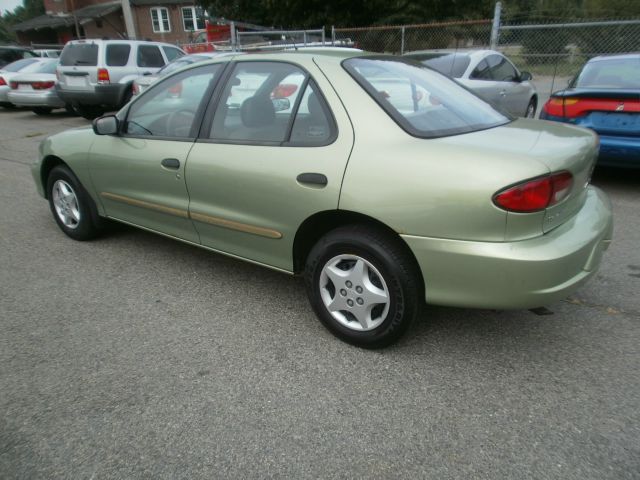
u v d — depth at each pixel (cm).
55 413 228
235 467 198
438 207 224
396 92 272
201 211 322
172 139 335
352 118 256
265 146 284
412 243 234
